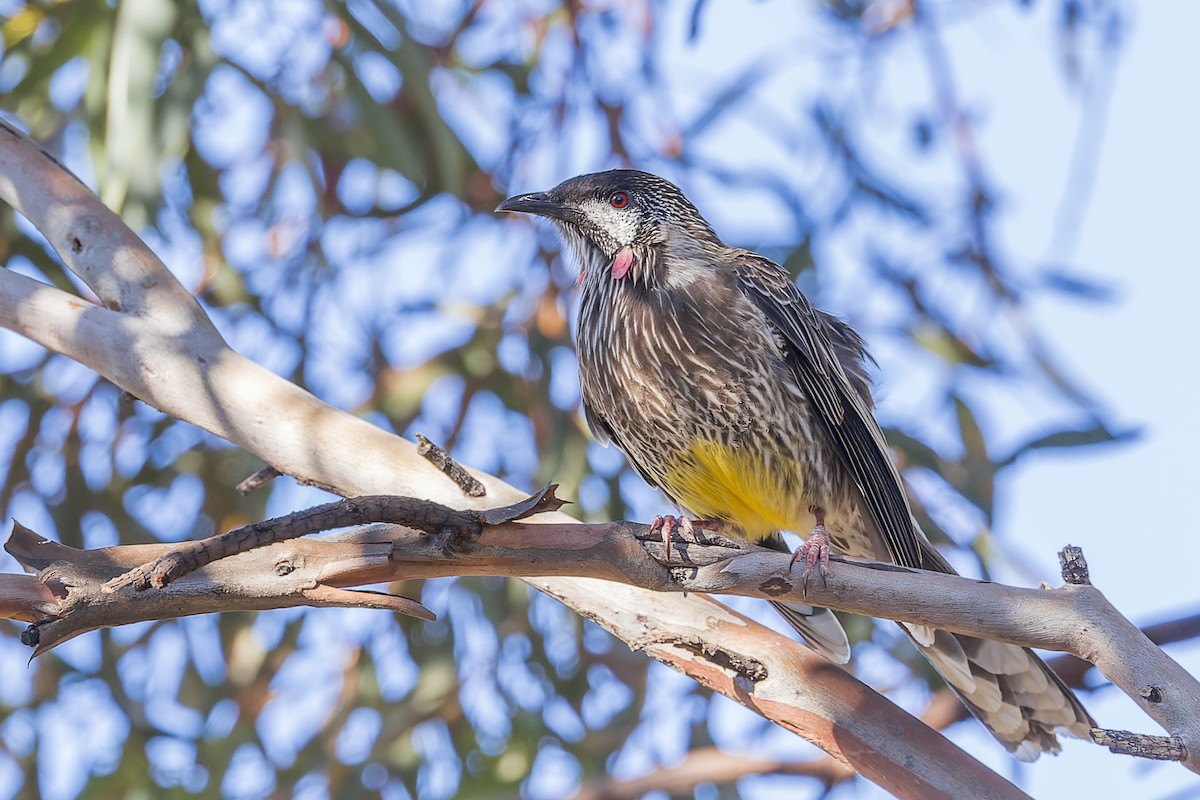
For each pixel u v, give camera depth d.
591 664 11.76
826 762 10.96
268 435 7.40
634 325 9.06
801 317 9.19
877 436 9.28
